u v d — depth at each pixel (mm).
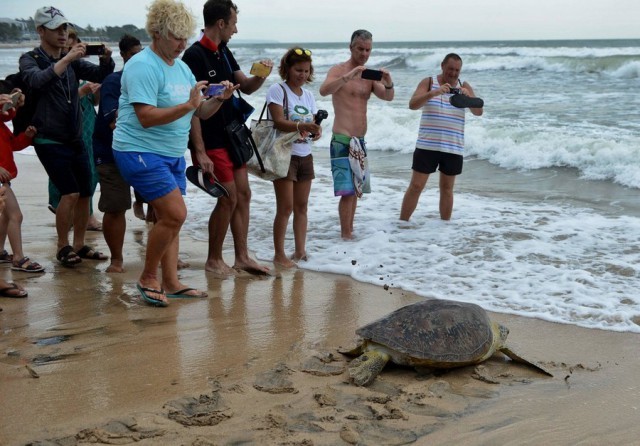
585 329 4473
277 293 5227
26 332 4172
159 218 4613
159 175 4465
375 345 3740
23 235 7000
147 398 3258
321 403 3273
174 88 4449
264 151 5613
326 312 4762
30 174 10820
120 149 4469
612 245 6359
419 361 3609
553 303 4938
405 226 7305
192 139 5070
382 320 3812
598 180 9711
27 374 3518
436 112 7148
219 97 4734
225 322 4484
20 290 4910
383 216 7793
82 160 5840
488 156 11578
